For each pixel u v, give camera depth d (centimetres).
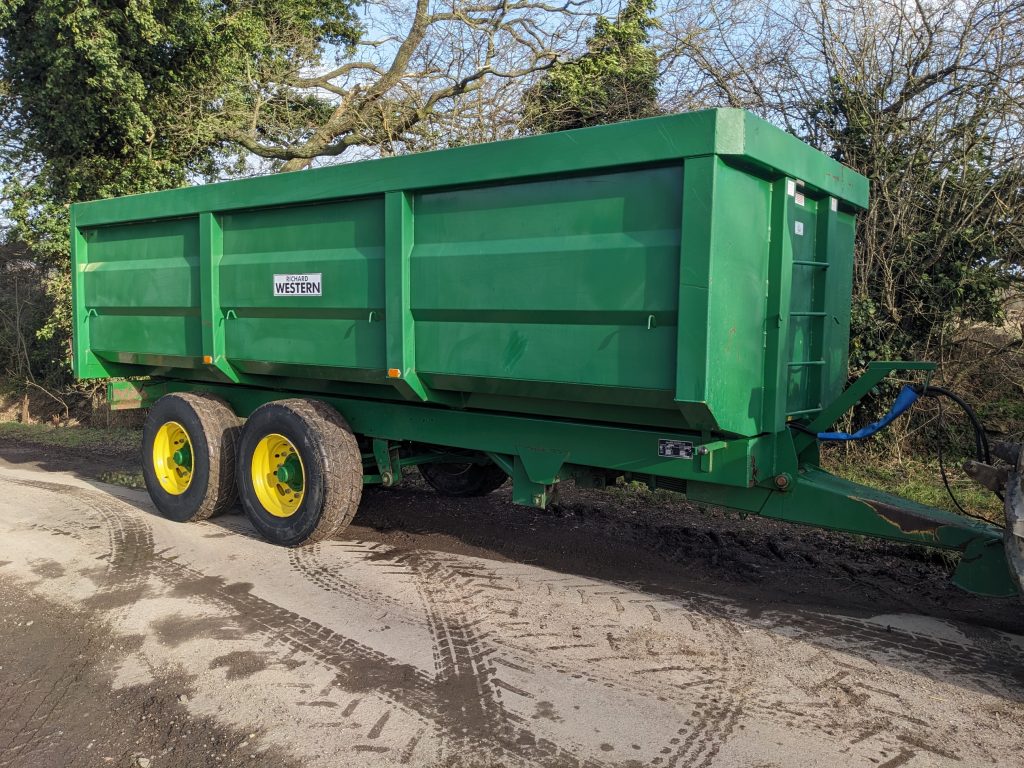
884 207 858
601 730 320
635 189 400
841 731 318
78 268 733
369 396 575
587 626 425
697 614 442
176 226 644
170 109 1300
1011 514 331
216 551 562
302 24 1508
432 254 477
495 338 460
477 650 395
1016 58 808
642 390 407
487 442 507
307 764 301
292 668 378
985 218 825
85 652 399
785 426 441
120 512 685
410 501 707
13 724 334
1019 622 432
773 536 591
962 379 844
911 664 379
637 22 1254
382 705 342
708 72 1004
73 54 1138
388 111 1432
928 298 845
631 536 593
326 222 538
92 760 308
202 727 328
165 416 652
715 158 367
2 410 1645
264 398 650
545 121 1301
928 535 396
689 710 335
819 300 488
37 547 579
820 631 418
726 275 384
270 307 573
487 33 1368
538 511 668
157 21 1171
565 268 423
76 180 1255
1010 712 334
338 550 563
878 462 821
